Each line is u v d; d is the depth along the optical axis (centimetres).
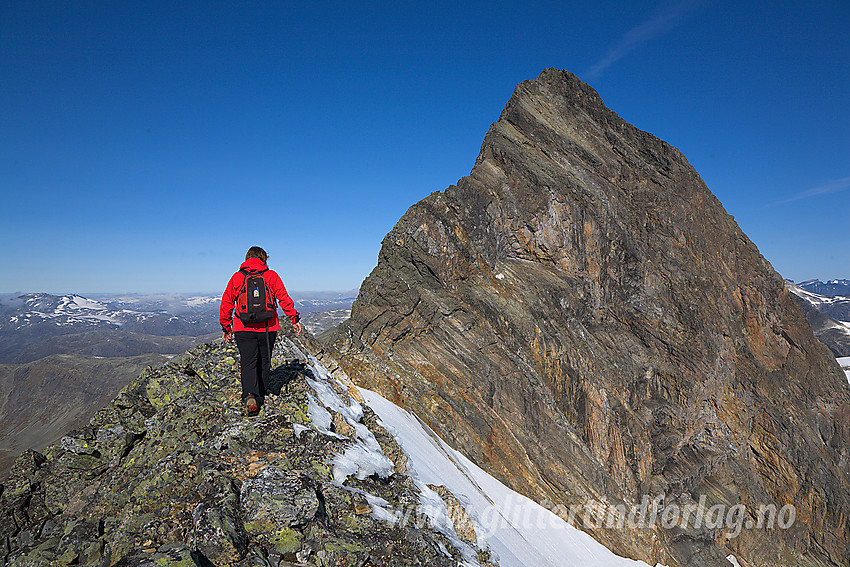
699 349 3102
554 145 3350
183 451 872
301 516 689
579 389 2716
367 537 738
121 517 758
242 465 820
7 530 776
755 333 3584
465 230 2802
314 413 1020
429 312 2542
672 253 3294
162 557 588
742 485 3167
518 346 2608
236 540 637
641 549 2466
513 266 2936
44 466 890
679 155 3575
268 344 974
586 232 3064
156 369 1116
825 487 3259
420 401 2339
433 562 729
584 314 3008
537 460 2434
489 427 2402
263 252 984
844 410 3556
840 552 3108
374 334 2453
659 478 2838
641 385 2973
